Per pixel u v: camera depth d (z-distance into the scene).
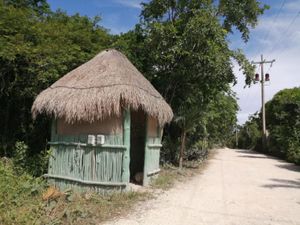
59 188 8.41
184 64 14.02
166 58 13.77
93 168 8.14
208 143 23.67
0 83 11.16
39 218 5.97
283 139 22.66
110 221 6.23
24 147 10.28
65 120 8.40
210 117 17.61
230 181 11.51
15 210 6.16
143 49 14.50
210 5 13.82
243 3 14.48
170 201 8.01
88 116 8.04
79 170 8.27
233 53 13.91
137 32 15.36
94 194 7.72
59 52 11.31
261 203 8.20
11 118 12.07
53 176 8.61
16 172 9.22
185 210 7.26
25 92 11.16
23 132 12.03
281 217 7.00
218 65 13.06
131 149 11.51
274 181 11.75
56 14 16.06
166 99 14.95
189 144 17.73
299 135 20.77
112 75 8.55
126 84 8.26
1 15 10.99
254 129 45.34
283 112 24.23
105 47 14.45
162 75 14.76
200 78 14.36
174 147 15.21
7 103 11.79
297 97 24.02
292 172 14.67
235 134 57.84
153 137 10.34
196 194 9.02
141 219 6.45
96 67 9.18
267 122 35.97
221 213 7.15
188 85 14.82
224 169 15.21
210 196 8.84
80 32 13.72
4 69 10.77
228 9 14.45
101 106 7.95
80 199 7.34
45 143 12.19
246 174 13.52
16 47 10.21
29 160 9.99
